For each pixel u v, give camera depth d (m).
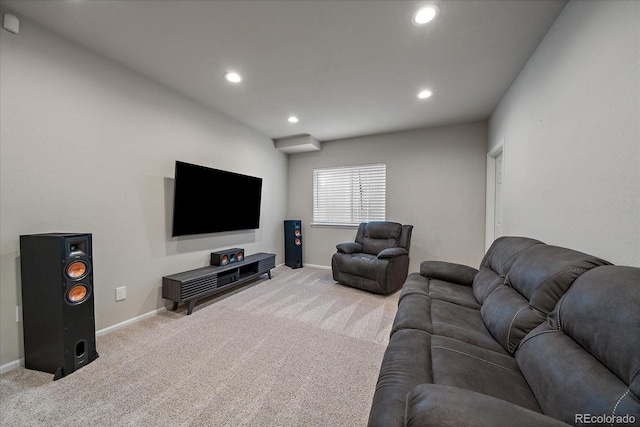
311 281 3.81
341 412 1.35
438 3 1.57
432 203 3.92
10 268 1.68
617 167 1.12
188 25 1.78
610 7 1.16
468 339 1.29
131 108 2.37
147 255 2.52
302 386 1.54
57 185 1.90
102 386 1.53
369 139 4.35
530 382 0.94
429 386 0.70
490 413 0.56
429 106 3.13
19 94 1.71
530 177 2.04
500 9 1.61
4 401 1.40
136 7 1.62
